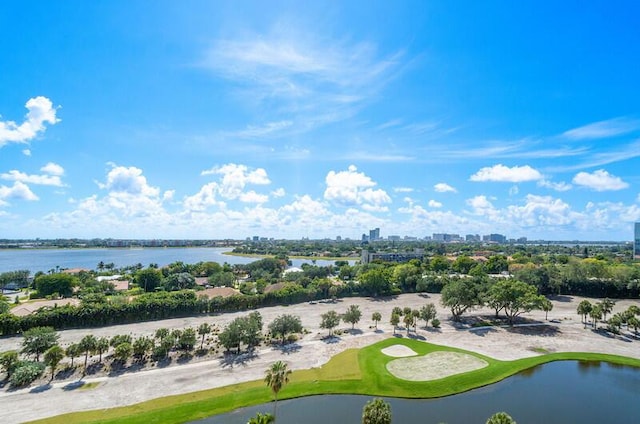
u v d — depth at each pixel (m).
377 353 69.38
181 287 150.00
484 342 77.75
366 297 128.75
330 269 192.00
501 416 31.67
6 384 55.66
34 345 62.41
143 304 94.50
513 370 62.25
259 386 55.00
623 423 46.34
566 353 70.75
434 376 59.03
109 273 188.75
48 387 54.88
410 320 84.00
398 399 52.25
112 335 80.19
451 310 103.69
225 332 69.62
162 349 66.25
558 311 106.50
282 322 75.38
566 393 54.72
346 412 48.28
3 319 78.88
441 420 46.59
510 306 92.50
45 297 125.44
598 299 122.81
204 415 47.34
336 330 85.94
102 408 48.53
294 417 46.84
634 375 61.72
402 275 142.75
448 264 196.12
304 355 68.69
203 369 62.00
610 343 77.50
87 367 62.00
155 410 48.00
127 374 59.78
